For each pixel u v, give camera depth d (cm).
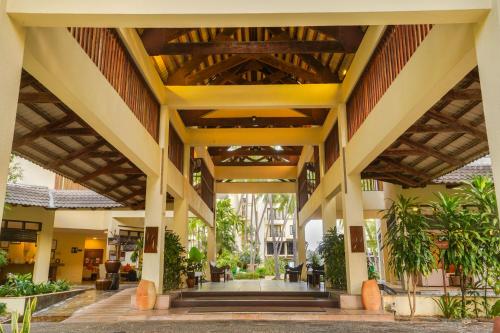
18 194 1125
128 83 598
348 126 763
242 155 1374
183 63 845
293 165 1469
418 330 518
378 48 583
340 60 774
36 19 311
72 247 1634
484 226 586
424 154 681
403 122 482
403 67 471
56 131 554
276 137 1024
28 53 325
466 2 304
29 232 1166
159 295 692
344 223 754
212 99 789
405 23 328
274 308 681
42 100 446
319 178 1045
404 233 614
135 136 611
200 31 809
